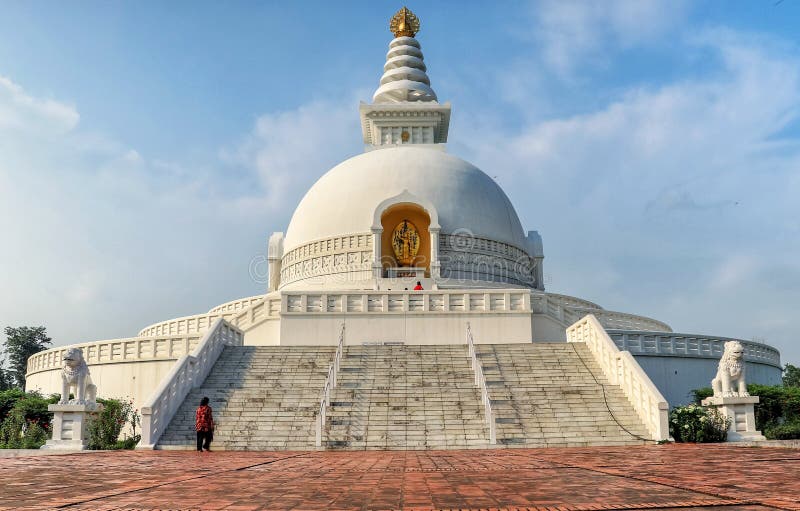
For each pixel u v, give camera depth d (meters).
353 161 48.12
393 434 21.20
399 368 26.03
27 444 22.00
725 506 7.71
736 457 15.04
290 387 24.67
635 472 11.78
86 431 21.81
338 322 32.75
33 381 40.22
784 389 25.53
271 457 17.28
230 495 9.34
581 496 8.77
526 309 33.00
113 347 33.84
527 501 8.44
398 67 61.50
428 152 48.31
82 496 9.33
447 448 20.44
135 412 26.62
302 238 45.25
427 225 44.12
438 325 32.75
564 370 26.02
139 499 8.99
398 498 8.88
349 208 44.03
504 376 25.42
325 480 11.23
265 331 34.31
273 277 47.22
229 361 26.95
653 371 33.03
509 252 45.25
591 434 21.39
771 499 8.16
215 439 21.12
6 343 68.56
